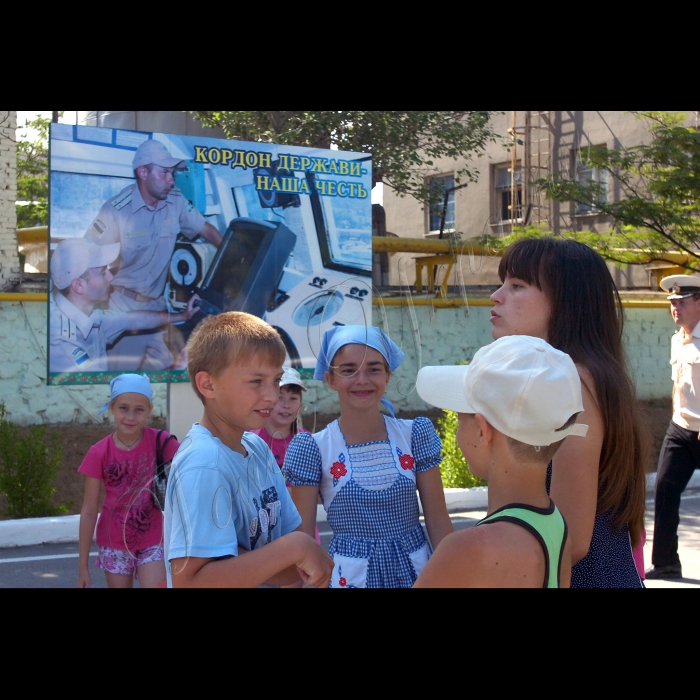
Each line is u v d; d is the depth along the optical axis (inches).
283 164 331.6
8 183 414.9
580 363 86.4
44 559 253.8
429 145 613.9
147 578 145.7
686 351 225.5
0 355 400.8
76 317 293.0
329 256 342.3
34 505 293.1
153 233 305.3
